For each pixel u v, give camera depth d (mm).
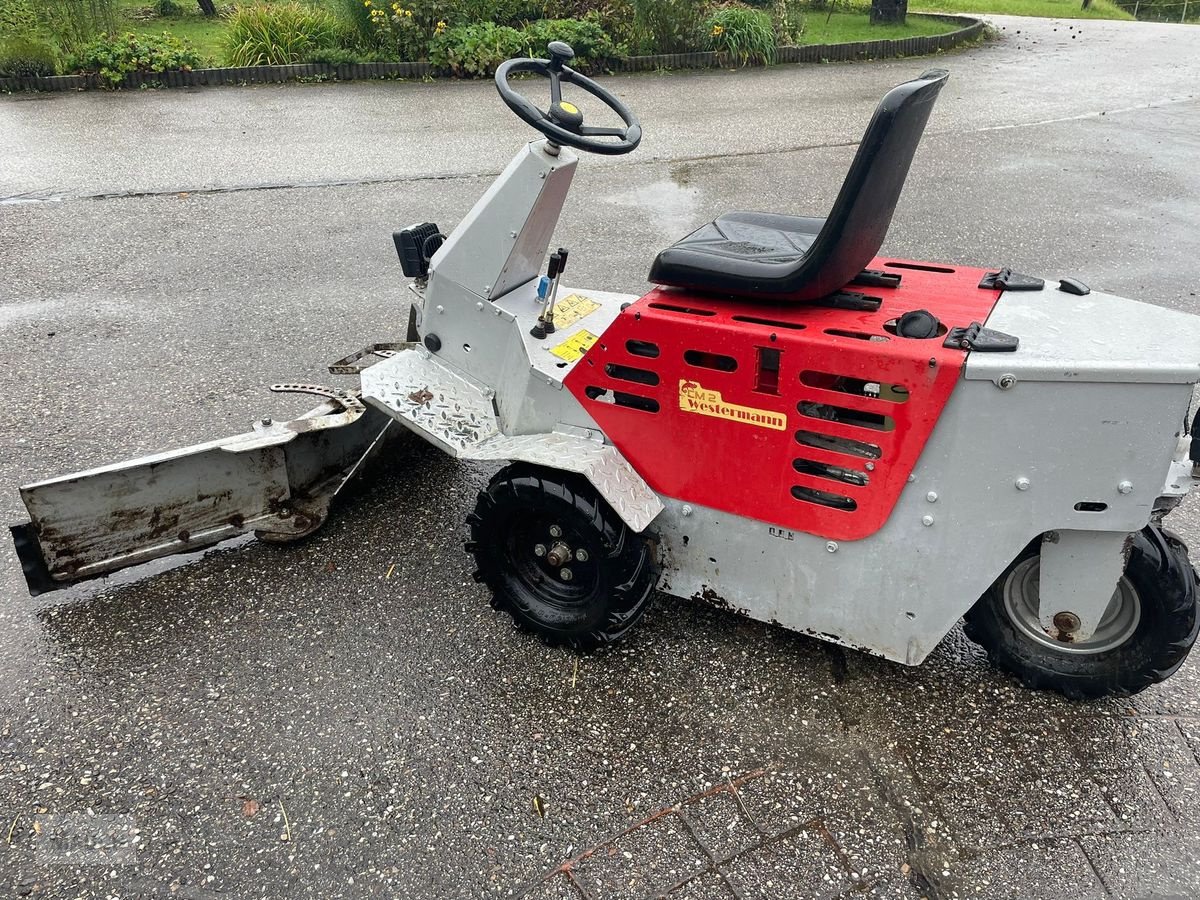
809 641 3094
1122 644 2709
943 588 2535
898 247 6223
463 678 2973
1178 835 2451
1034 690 2887
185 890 2340
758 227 3025
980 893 2324
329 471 3701
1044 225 6621
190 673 2992
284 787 2609
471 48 11273
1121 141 8789
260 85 11062
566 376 2855
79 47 10930
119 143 8555
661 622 3189
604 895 2322
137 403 4434
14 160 8023
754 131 9070
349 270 5910
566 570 2986
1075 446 2256
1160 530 2684
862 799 2564
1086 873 2363
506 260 3076
